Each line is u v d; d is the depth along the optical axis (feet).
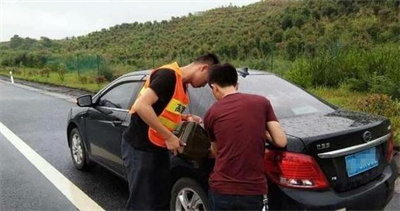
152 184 10.21
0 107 41.24
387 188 10.11
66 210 13.52
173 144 9.19
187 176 10.54
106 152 15.33
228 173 7.88
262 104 8.15
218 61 9.77
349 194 8.99
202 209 10.38
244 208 7.84
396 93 31.19
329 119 10.46
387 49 41.98
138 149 10.03
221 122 8.00
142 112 8.96
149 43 210.59
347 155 9.16
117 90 15.14
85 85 63.77
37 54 177.27
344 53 43.93
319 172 8.60
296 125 9.78
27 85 75.82
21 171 18.03
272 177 8.69
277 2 224.12
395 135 19.16
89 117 16.51
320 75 40.68
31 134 26.40
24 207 13.82
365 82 35.63
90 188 15.64
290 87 12.69
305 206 8.30
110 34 263.08
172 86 9.30
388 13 114.11
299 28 133.39
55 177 17.08
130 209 10.41
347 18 125.39
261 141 7.94
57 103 43.80
